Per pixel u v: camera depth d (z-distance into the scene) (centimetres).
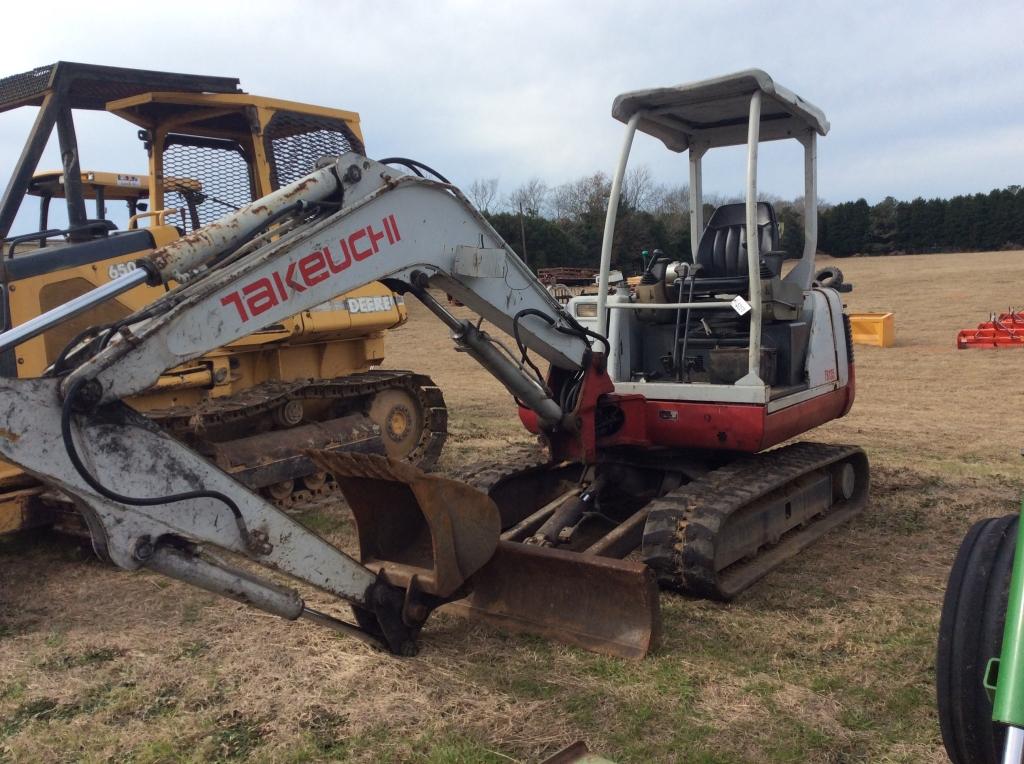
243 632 421
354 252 349
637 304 520
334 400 718
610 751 309
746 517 477
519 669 373
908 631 411
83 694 361
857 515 605
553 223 4056
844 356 599
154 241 587
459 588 389
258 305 319
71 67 537
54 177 678
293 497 659
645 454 541
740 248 538
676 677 364
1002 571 276
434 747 312
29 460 264
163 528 293
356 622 412
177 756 312
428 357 1945
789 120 550
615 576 387
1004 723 194
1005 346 1606
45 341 526
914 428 948
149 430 290
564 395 469
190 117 634
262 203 332
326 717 337
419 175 382
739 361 498
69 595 481
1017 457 800
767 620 424
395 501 404
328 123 681
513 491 540
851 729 325
